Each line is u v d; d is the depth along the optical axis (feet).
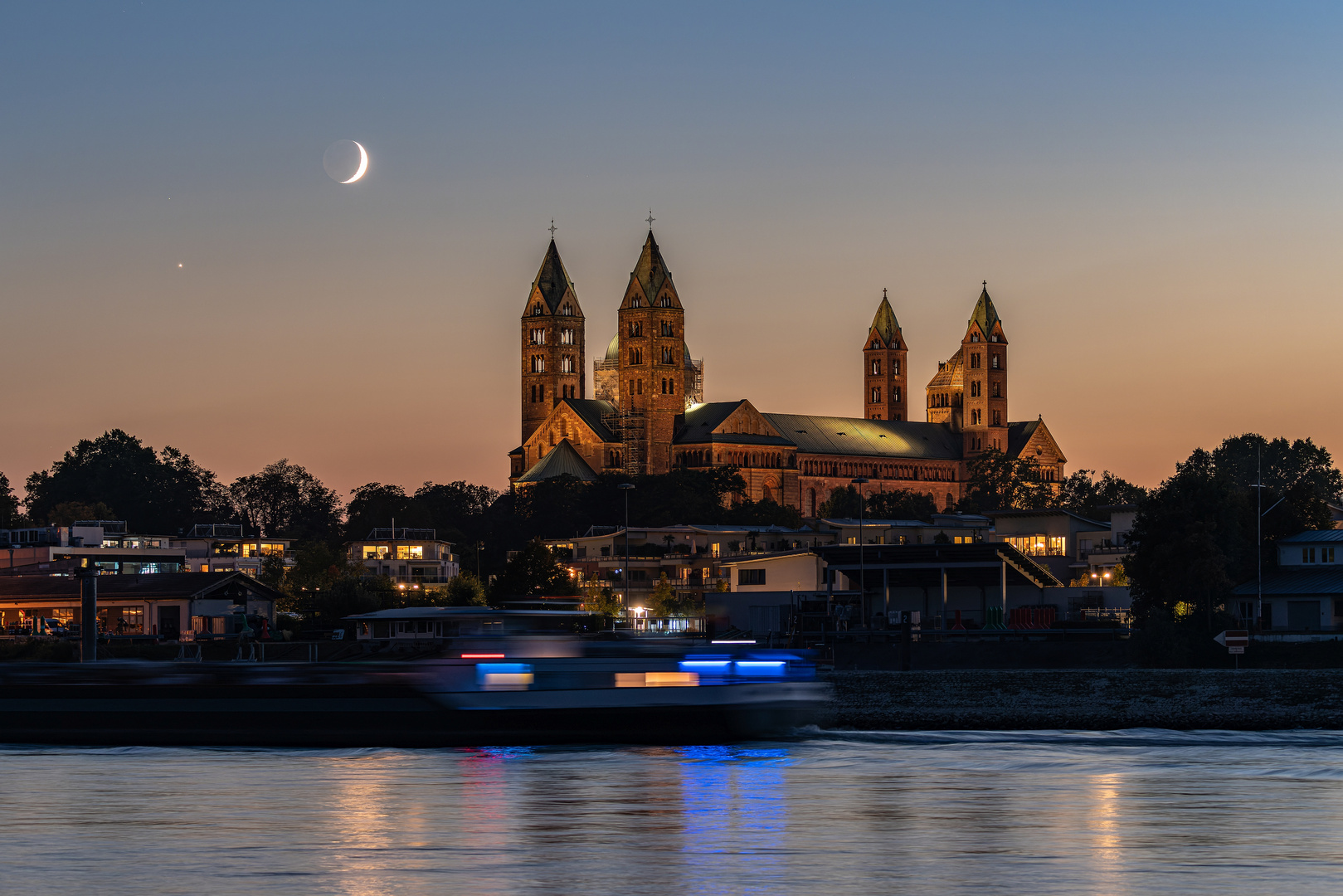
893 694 468.75
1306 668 512.22
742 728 343.67
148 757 331.57
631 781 290.56
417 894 193.77
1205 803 264.72
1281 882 200.44
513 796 272.72
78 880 204.03
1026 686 468.34
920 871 207.00
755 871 207.41
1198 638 551.18
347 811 258.98
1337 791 278.67
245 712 354.54
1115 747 343.67
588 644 349.20
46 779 298.76
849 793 275.59
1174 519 590.14
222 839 234.58
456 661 342.44
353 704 345.51
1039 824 244.42
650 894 193.77
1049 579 650.43
